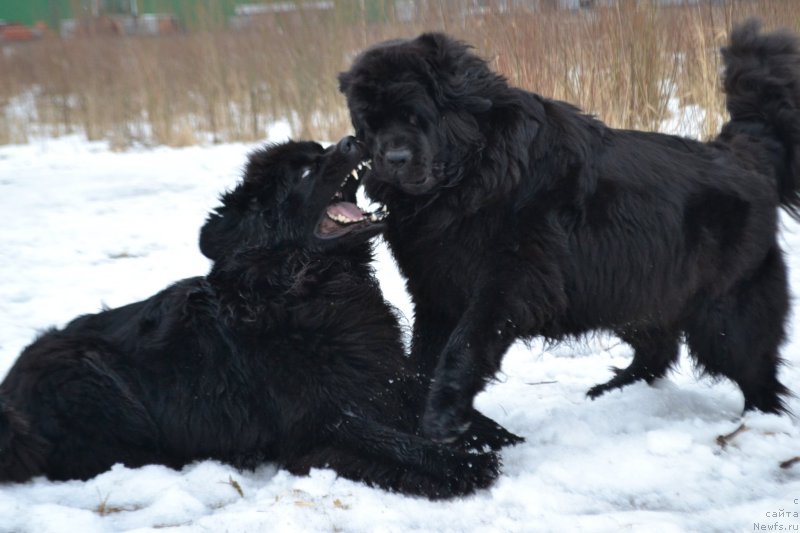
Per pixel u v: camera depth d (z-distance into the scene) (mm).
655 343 11586
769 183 10734
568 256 9719
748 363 10586
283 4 35594
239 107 37375
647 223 9953
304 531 7719
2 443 8992
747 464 9000
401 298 15875
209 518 7934
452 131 9469
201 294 10070
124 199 26938
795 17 23547
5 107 45719
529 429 10492
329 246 10008
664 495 8430
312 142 10367
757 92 10969
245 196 10227
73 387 9320
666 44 24109
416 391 10297
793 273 15875
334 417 9438
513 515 8164
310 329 9617
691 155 10516
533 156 9531
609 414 10586
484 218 9516
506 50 22781
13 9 73062
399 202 10000
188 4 39906
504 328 9461
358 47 32562
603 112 23172
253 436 9688
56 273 19031
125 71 41406
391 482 8914
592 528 7574
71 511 8109
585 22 23594
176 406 9680
